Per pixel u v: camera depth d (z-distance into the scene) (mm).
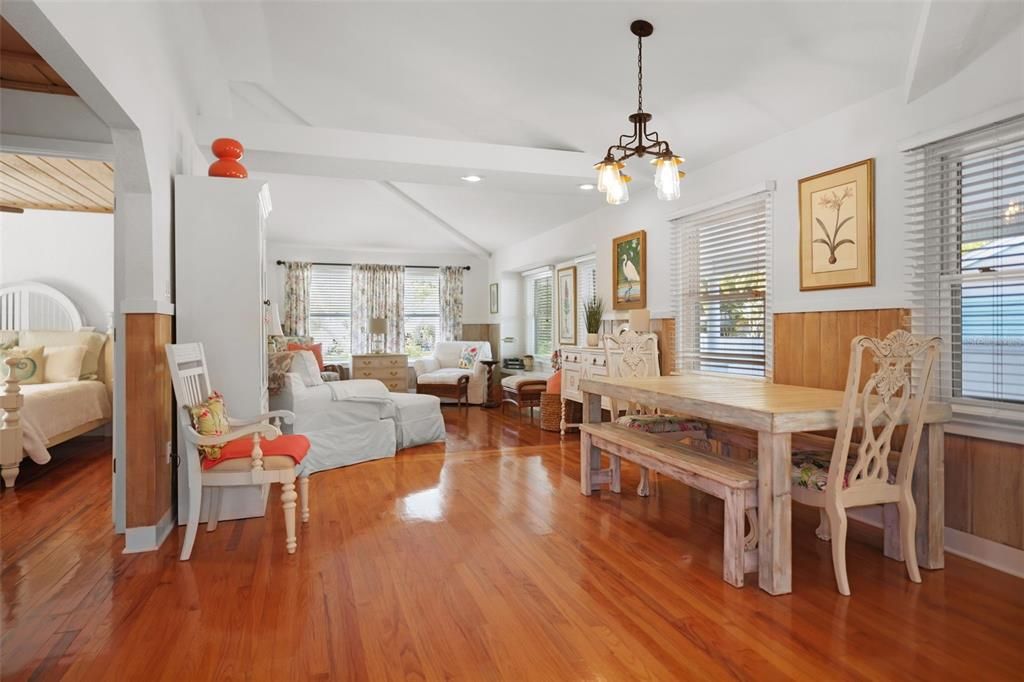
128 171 2668
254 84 4680
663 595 2309
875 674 1769
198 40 3693
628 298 5488
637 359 4238
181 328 3221
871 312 3150
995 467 2596
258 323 3320
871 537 2996
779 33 2869
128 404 2758
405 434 5145
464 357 8430
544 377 7203
